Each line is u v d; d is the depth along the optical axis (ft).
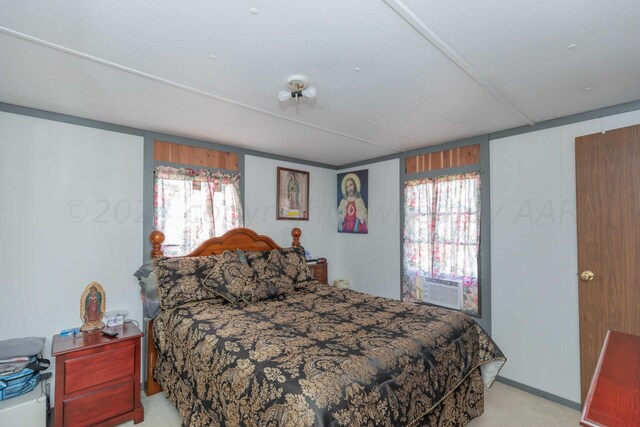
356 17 4.51
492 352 7.40
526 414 7.97
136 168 9.48
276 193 13.08
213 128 9.62
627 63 5.81
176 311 7.91
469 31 4.85
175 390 7.27
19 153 7.72
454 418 6.51
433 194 11.65
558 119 8.73
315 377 4.54
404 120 8.95
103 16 4.46
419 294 11.97
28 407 6.37
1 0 4.09
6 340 7.39
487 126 9.49
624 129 7.46
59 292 8.17
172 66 5.92
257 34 4.92
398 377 5.17
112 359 7.32
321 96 7.30
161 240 9.38
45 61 5.70
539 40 5.08
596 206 7.86
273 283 9.46
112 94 7.14
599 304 7.75
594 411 2.71
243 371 5.10
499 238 9.89
